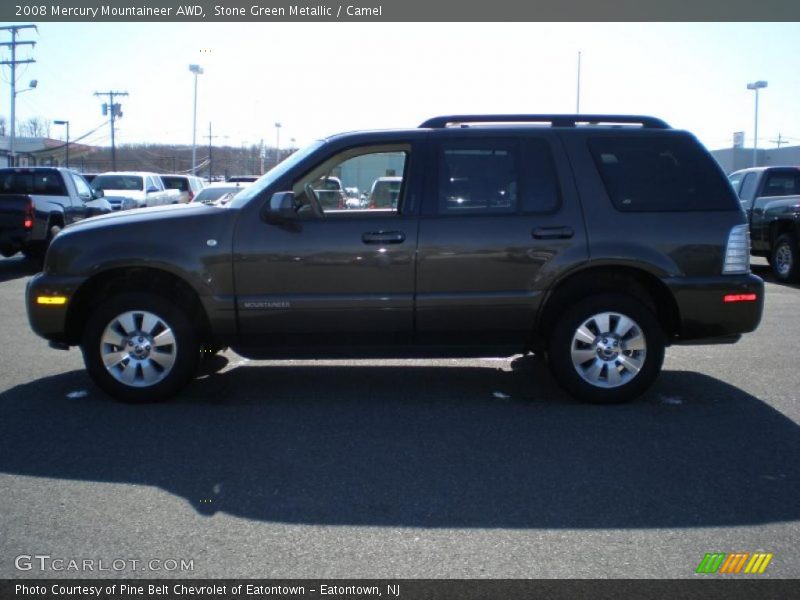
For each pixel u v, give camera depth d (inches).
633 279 251.6
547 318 248.4
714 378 283.3
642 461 201.0
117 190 894.4
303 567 148.3
